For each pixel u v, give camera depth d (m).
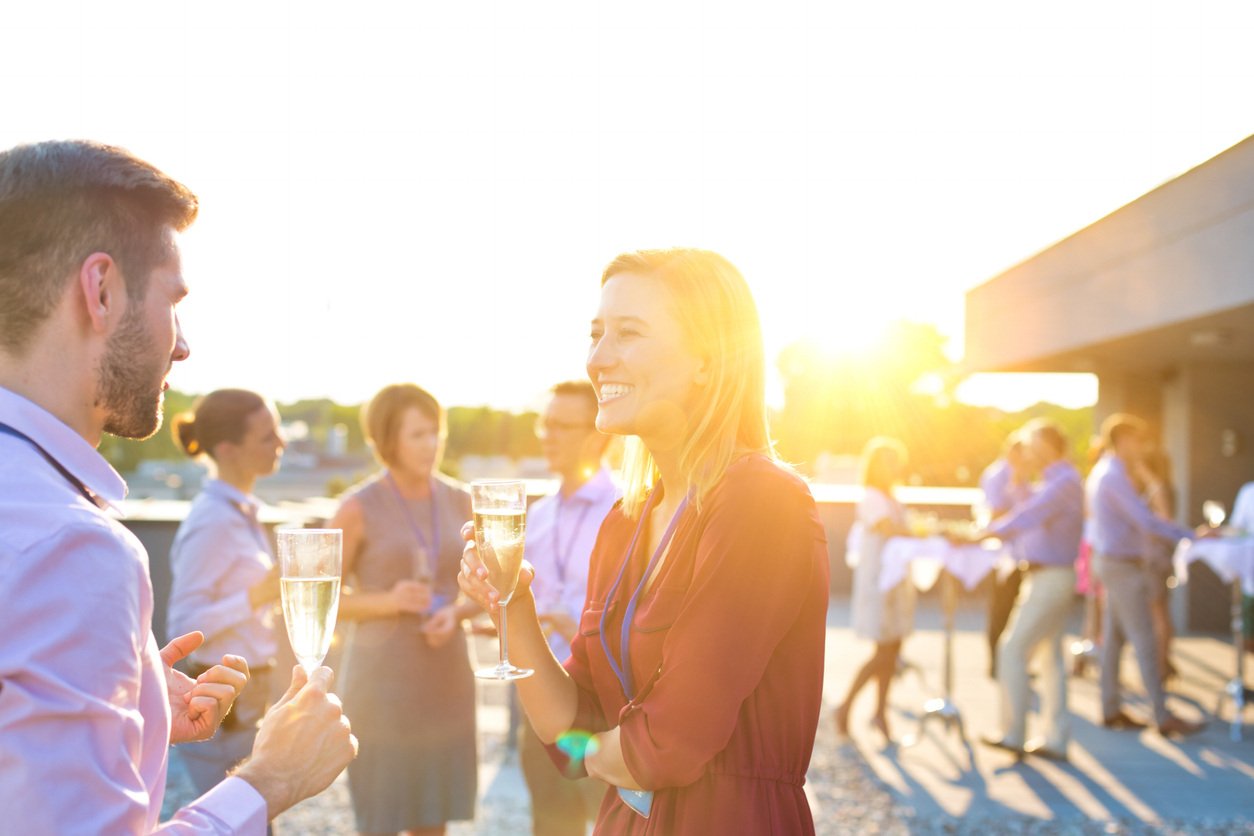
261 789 1.13
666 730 1.35
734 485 1.43
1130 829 4.91
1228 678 8.49
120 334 1.12
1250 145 6.90
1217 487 11.33
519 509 1.56
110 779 0.95
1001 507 8.32
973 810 5.16
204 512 2.96
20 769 0.90
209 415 3.02
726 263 1.56
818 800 5.28
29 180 1.09
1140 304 8.69
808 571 1.42
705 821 1.42
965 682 8.21
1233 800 5.33
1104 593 6.93
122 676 0.98
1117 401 12.87
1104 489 6.69
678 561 1.47
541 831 3.19
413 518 3.32
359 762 3.17
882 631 6.29
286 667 3.11
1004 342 12.27
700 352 1.52
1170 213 8.13
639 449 1.73
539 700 1.63
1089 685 8.27
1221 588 11.05
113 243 1.11
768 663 1.43
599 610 1.64
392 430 3.27
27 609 0.93
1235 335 8.94
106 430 1.17
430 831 3.20
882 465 6.41
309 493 30.47
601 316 1.56
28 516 0.97
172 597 2.97
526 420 40.84
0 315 1.08
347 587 3.21
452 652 3.28
